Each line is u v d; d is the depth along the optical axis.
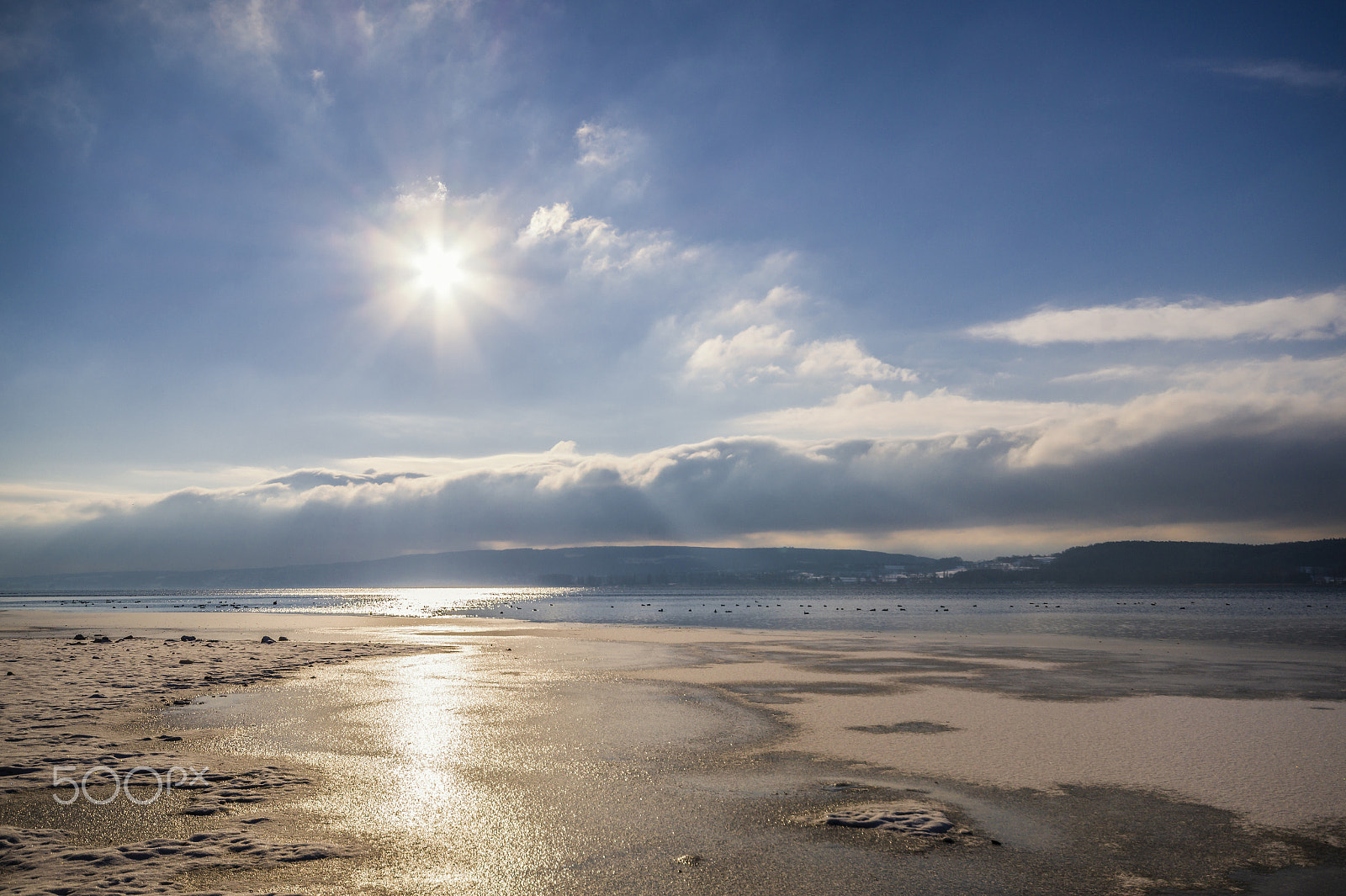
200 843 8.23
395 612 100.44
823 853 8.23
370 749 12.99
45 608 113.50
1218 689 20.73
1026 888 7.34
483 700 18.55
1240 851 8.41
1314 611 91.25
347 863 7.78
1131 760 12.49
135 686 20.00
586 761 12.32
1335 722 15.77
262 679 22.28
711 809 9.76
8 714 15.45
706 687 21.05
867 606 125.06
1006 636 44.06
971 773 11.63
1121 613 85.81
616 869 7.74
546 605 142.38
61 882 7.03
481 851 8.20
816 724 15.52
